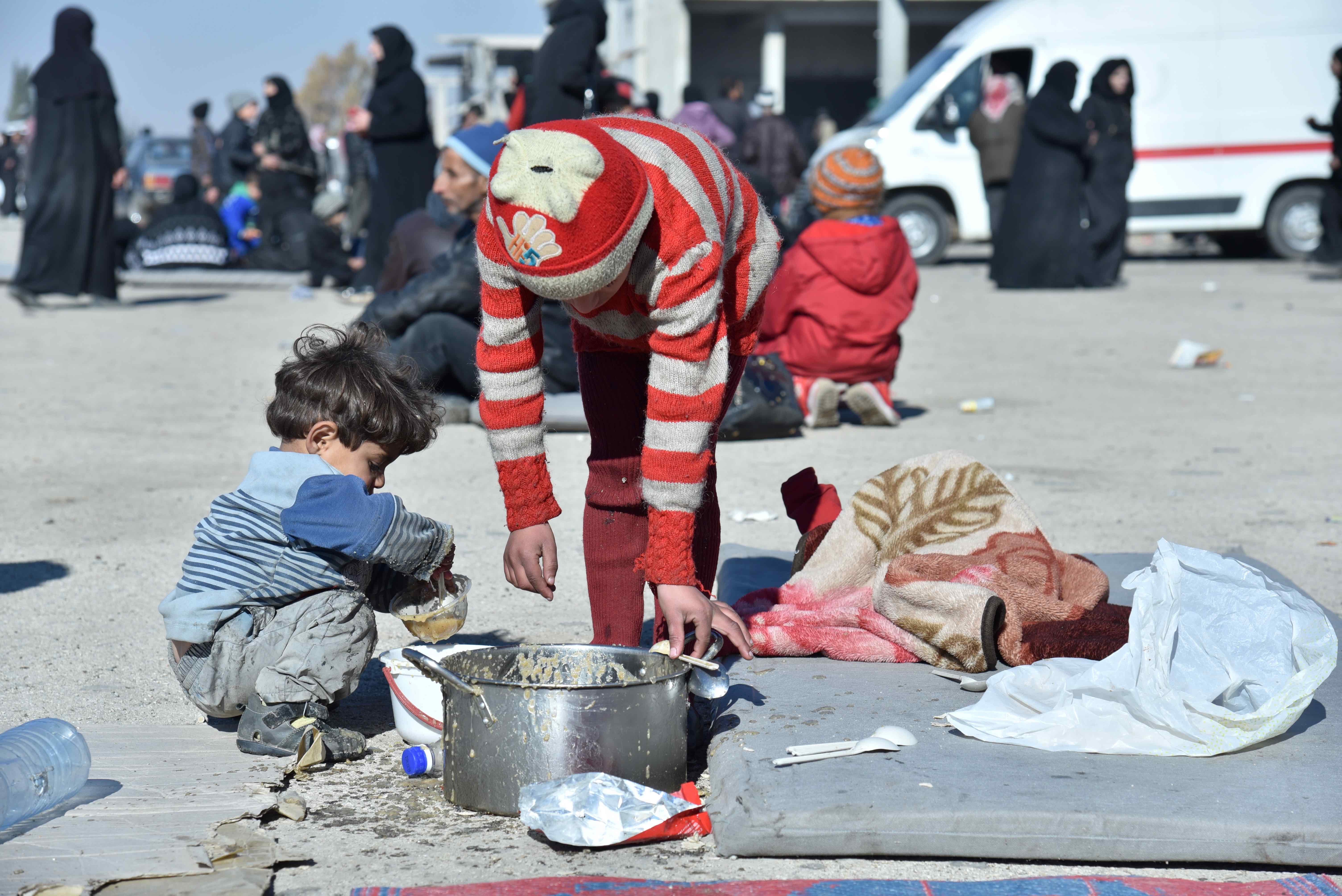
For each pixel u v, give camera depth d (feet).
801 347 22.06
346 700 9.95
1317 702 9.09
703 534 9.12
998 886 6.68
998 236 46.50
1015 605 9.84
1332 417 23.20
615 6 121.80
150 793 7.68
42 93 39.83
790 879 6.88
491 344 8.10
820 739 8.25
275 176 55.42
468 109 41.91
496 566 13.66
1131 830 7.06
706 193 7.68
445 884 6.82
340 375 8.86
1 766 7.25
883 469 18.48
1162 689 8.20
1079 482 17.88
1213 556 9.07
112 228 41.88
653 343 7.61
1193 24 50.93
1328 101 51.08
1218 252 63.10
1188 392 26.35
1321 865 6.98
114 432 22.07
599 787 7.32
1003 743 8.18
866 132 52.70
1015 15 51.62
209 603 8.58
